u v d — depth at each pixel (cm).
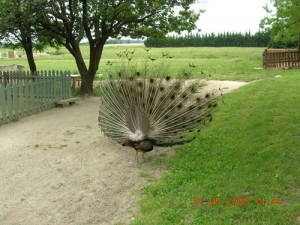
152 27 1078
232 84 1125
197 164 457
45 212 369
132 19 1006
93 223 347
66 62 2684
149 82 484
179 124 472
